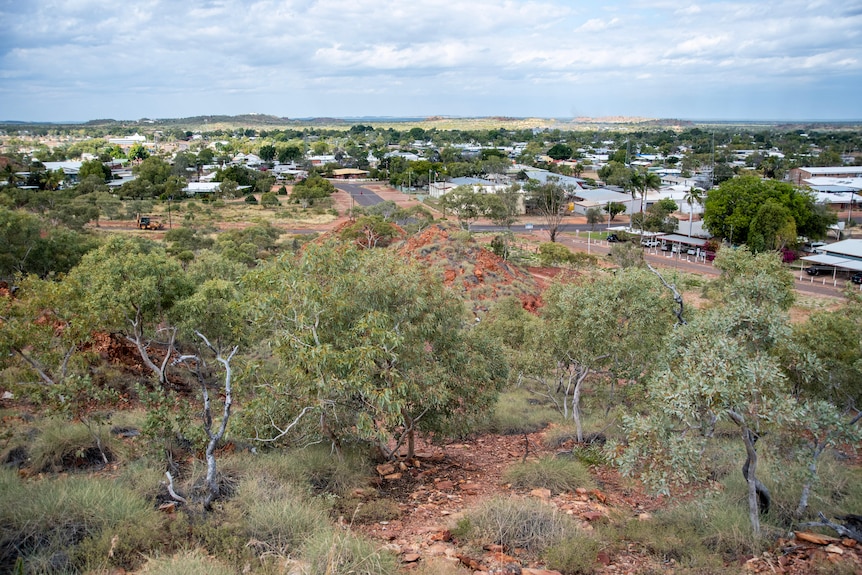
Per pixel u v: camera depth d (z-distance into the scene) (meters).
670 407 9.00
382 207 89.50
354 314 12.91
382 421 12.15
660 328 15.12
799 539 9.41
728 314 10.92
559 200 91.12
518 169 149.25
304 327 12.09
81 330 14.39
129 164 182.50
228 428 12.41
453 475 13.76
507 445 17.22
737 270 20.25
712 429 9.45
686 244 73.94
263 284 13.22
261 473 11.07
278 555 8.34
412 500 11.73
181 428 11.70
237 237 66.12
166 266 18.31
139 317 17.97
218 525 9.10
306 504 10.06
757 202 67.75
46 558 7.77
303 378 11.38
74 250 31.88
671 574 8.37
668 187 123.56
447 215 99.81
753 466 9.42
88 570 7.57
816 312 16.42
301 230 82.69
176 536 8.72
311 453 12.59
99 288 16.97
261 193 132.62
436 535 9.54
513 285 40.84
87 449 12.45
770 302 15.32
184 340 18.59
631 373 15.15
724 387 8.41
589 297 15.55
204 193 123.06
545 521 9.71
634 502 12.01
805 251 69.00
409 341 13.20
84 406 12.70
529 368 18.55
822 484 11.05
